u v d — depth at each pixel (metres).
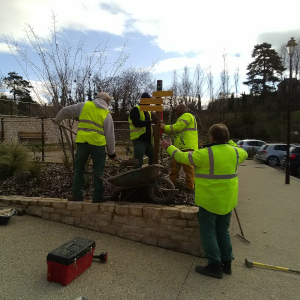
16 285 2.52
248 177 11.27
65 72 5.73
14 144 6.36
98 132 3.98
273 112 44.22
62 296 2.40
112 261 3.14
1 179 5.71
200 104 15.17
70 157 6.86
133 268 3.01
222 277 2.94
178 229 3.53
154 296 2.51
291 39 10.32
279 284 2.87
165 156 6.80
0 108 16.56
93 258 3.16
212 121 14.40
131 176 3.84
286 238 4.27
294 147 13.23
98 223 3.94
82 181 4.20
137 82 9.35
